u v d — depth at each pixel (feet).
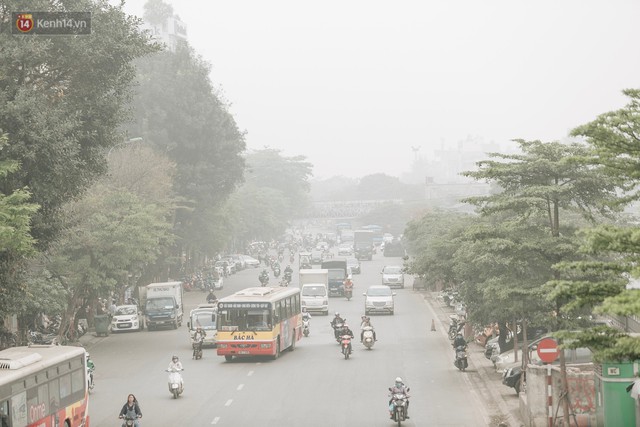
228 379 121.80
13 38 101.35
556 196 79.20
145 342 174.29
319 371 128.06
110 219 169.48
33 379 70.69
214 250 331.36
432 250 160.66
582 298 48.37
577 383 81.51
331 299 267.39
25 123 95.50
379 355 146.10
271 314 138.31
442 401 102.73
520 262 80.28
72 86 112.88
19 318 142.00
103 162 116.16
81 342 173.88
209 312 167.02
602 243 47.06
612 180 76.54
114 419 94.99
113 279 170.09
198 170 291.99
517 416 91.71
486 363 133.59
